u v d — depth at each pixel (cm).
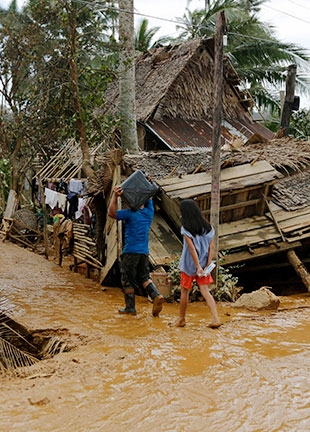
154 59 1827
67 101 1159
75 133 1197
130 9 1202
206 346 483
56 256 1109
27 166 1584
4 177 1853
